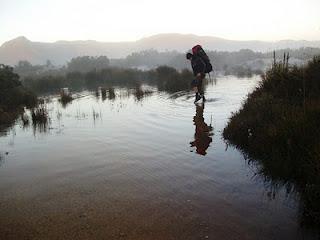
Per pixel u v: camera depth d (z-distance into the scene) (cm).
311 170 464
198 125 859
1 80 1538
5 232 374
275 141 591
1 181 532
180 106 1165
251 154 614
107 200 445
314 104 655
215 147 666
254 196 446
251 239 349
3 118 1102
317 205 394
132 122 945
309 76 856
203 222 382
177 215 399
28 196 469
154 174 534
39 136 845
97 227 376
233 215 397
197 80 1232
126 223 383
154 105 1243
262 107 796
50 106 1408
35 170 578
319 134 534
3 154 690
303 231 362
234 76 2858
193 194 455
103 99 1568
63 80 2777
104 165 587
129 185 493
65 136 825
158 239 351
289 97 828
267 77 1020
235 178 508
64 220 395
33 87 2411
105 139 768
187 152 639
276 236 354
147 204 429
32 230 376
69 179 527
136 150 666
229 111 1019
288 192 455
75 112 1206
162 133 793
